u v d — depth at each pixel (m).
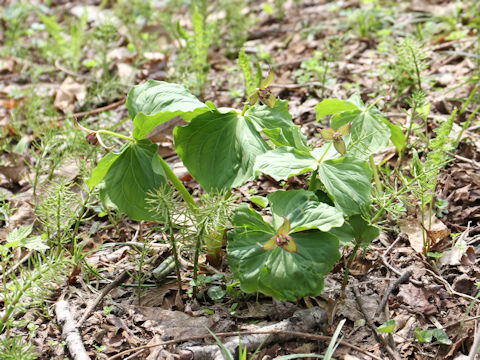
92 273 1.10
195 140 1.03
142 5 2.15
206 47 1.69
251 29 2.16
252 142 1.01
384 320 0.99
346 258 1.11
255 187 1.34
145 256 1.16
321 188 1.06
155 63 1.93
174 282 1.09
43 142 1.34
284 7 2.33
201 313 1.02
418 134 1.33
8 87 1.87
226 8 2.10
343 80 1.69
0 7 2.67
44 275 0.95
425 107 1.31
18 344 0.97
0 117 1.70
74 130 1.44
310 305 1.01
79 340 0.96
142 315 1.02
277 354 0.96
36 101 1.61
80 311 1.04
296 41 1.96
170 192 0.99
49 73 1.98
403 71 1.56
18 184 1.42
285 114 1.06
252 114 1.05
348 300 1.03
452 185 1.26
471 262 1.09
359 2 2.21
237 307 1.03
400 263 1.11
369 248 1.13
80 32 1.97
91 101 1.73
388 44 1.85
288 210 0.96
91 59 2.04
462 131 1.31
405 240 1.16
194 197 1.32
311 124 1.51
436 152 1.06
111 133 1.01
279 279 0.92
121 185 1.03
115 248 1.20
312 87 1.66
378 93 1.59
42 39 2.31
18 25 2.31
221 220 0.97
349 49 1.87
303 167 0.97
